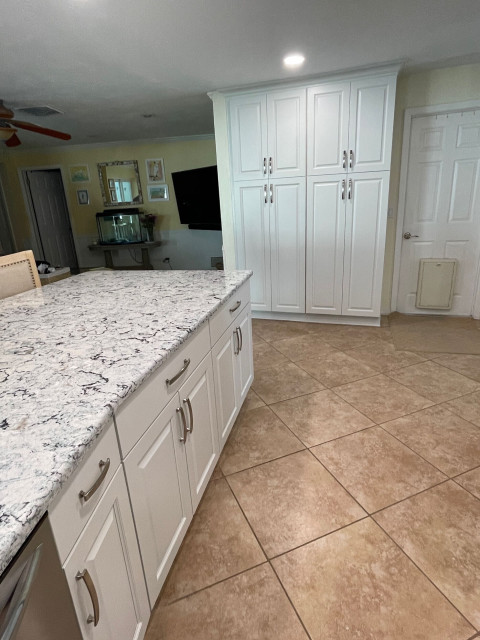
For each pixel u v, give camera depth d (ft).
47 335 4.11
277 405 7.57
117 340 3.84
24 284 6.81
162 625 3.78
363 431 6.63
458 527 4.69
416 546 4.47
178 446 4.02
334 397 7.78
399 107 11.00
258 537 4.69
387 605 3.85
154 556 3.52
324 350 10.20
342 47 8.18
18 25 6.39
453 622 3.67
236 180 11.66
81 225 20.94
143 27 6.74
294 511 5.04
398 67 9.30
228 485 5.55
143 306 5.05
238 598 4.00
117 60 8.19
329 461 5.94
